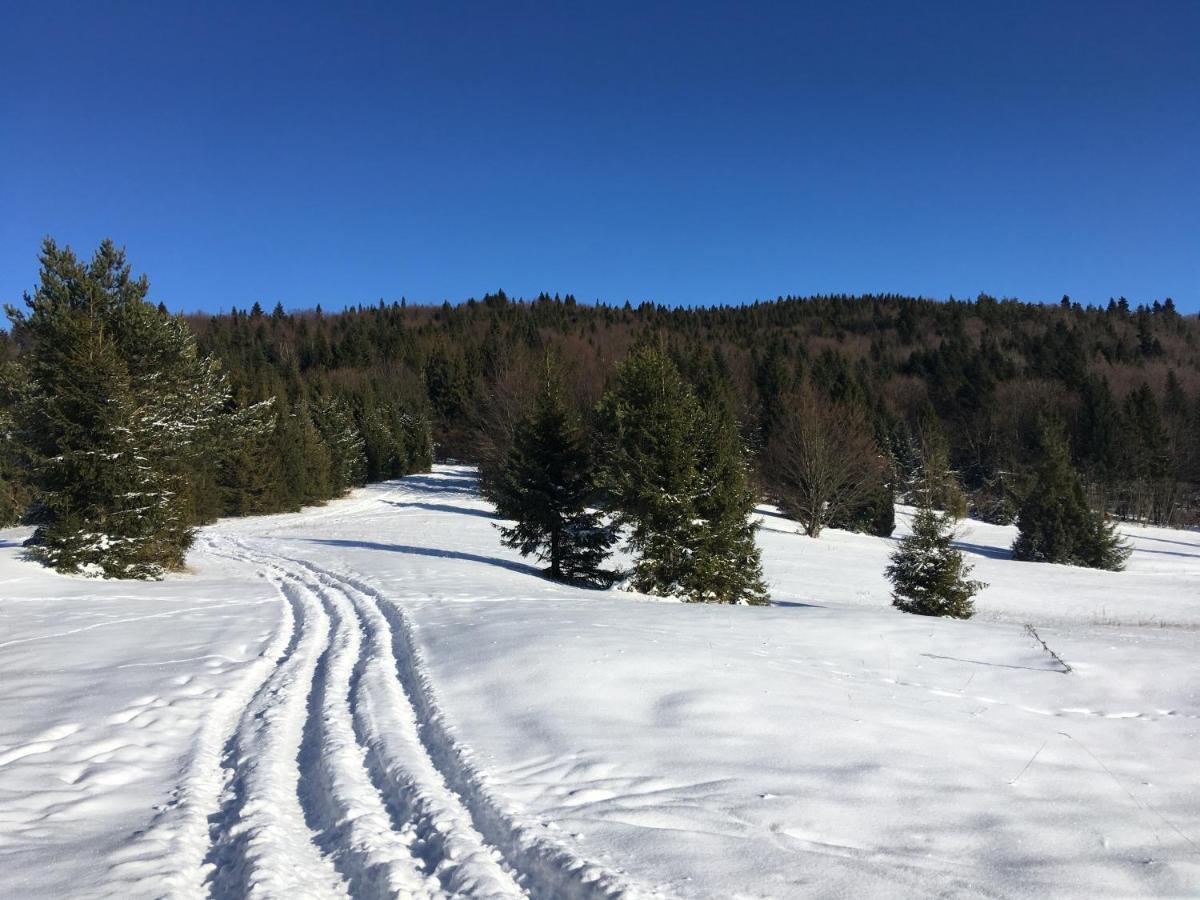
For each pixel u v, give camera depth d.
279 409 51.59
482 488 51.81
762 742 5.67
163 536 20.62
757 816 4.34
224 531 39.16
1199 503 70.94
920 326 131.62
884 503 52.66
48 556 18.03
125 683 7.84
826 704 6.71
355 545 30.33
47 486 19.03
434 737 5.81
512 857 3.88
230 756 5.75
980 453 78.38
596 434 22.52
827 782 4.92
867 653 9.11
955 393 83.56
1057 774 5.39
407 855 3.98
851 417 52.81
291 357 103.25
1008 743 6.06
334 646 9.91
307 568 21.50
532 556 29.16
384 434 72.50
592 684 7.06
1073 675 8.24
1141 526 64.44
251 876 3.70
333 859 4.02
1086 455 70.50
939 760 5.49
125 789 5.08
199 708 6.98
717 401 50.34
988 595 29.00
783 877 3.60
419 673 7.79
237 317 133.62
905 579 18.83
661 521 20.22
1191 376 94.25
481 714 6.35
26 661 8.93
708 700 6.60
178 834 4.31
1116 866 3.87
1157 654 9.07
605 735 5.74
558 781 4.86
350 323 127.44
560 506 22.44
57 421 18.30
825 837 4.11
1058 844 4.12
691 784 4.83
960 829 4.29
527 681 7.20
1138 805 4.85
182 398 25.20
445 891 3.61
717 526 20.31
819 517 45.62
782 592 27.02
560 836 4.01
